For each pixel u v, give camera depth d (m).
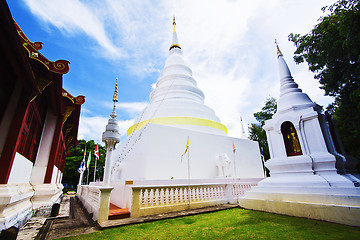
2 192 4.92
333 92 11.27
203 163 14.34
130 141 15.99
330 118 8.28
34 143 8.75
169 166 12.62
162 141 12.95
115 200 9.64
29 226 6.17
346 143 12.73
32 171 9.33
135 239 4.71
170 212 7.72
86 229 5.79
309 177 7.15
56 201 10.48
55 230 5.73
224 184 10.27
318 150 7.39
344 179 6.43
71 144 19.05
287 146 8.41
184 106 17.42
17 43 4.34
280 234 4.71
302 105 8.31
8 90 5.85
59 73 6.86
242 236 4.67
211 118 17.91
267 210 7.51
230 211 8.01
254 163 18.02
